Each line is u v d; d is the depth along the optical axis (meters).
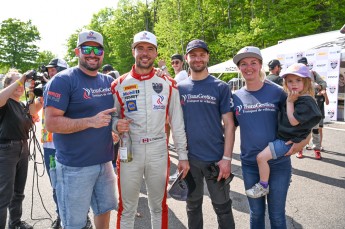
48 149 3.24
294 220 3.40
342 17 20.62
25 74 2.96
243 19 23.09
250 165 2.56
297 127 2.32
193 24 24.97
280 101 2.51
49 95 2.31
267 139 2.46
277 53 12.20
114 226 3.46
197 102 2.67
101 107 2.50
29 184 5.04
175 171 5.50
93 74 2.52
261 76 2.59
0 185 2.93
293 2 19.55
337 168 5.28
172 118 2.73
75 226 2.48
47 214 3.82
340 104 10.89
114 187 2.74
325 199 3.97
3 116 2.95
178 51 26.48
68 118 2.30
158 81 2.64
